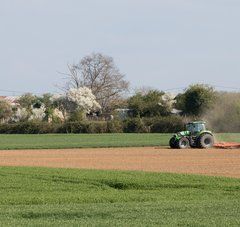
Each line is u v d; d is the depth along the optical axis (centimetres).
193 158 8819
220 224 3155
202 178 5638
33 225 3148
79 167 7325
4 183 5381
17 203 4297
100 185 5309
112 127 19162
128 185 5303
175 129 18900
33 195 4659
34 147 11906
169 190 4959
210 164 7725
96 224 3170
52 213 3566
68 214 3534
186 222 3212
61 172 6262
